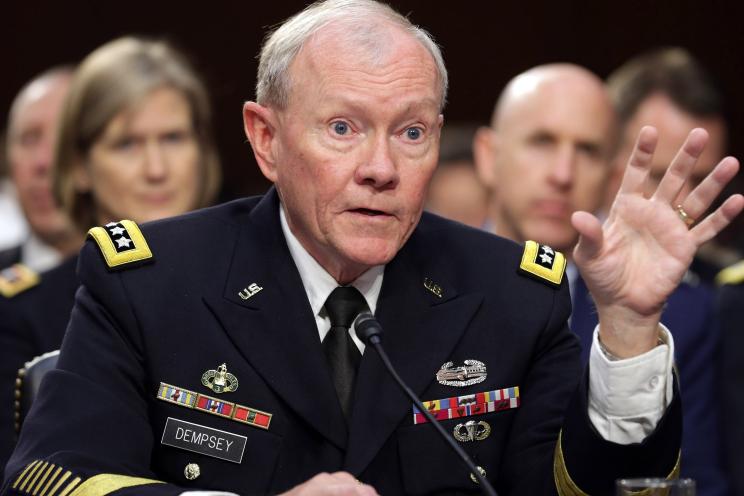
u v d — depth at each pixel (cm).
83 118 477
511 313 317
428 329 309
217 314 301
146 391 299
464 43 959
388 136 285
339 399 299
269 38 305
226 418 294
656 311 278
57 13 958
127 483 267
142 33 953
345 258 291
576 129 520
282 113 294
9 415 439
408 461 297
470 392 308
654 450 279
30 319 447
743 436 497
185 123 487
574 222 271
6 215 766
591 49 956
